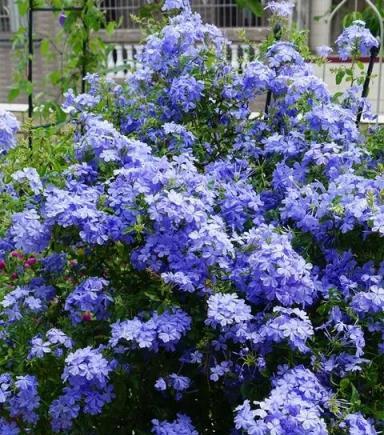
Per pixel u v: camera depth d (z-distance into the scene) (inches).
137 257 66.2
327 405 60.4
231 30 189.6
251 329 63.5
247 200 74.2
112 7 211.9
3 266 82.7
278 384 59.8
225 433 74.4
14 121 78.3
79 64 138.4
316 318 69.1
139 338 61.2
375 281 65.1
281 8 99.0
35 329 73.8
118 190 66.4
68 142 92.4
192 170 71.2
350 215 65.4
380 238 68.4
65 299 72.7
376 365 66.2
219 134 93.1
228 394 69.2
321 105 82.4
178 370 68.3
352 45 98.0
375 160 86.7
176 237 64.4
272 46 92.2
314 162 77.2
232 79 91.9
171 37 90.0
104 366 62.1
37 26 211.3
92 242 65.9
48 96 187.6
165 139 87.5
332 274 69.0
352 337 62.4
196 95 87.5
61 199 67.2
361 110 98.1
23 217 68.9
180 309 64.9
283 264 60.6
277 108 89.3
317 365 63.4
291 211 69.8
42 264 74.9
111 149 73.0
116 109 93.7
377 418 63.0
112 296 69.6
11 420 72.9
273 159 83.6
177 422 66.0
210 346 65.9
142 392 71.8
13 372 70.9
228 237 69.1
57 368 71.4
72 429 69.2
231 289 66.6
